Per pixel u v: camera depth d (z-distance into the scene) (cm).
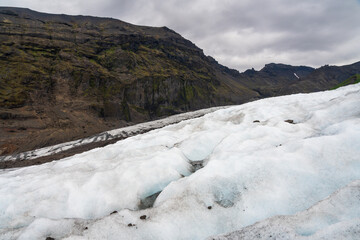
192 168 1948
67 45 14012
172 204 1212
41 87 10631
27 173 2423
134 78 14662
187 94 18075
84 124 9581
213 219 1113
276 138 1908
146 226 1049
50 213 1424
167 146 2580
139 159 2005
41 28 14750
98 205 1488
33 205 1516
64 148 6291
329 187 1122
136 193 1562
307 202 1077
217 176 1384
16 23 14112
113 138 7375
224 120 3538
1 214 1485
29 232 1110
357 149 1255
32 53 12044
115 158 2219
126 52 16375
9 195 1639
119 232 1011
